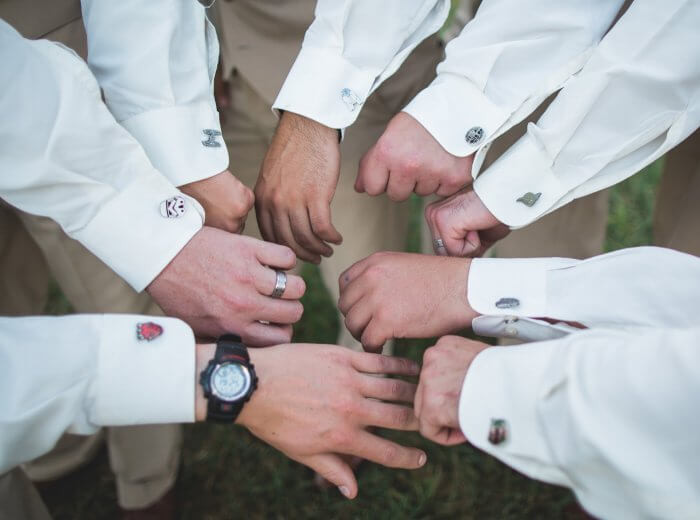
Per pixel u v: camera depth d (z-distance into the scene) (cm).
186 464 221
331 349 116
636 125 124
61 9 140
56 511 213
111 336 106
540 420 93
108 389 105
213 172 131
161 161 129
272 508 210
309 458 117
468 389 99
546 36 130
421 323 125
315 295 270
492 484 212
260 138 193
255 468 220
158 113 128
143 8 128
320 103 137
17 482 130
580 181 130
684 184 166
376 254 134
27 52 113
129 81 128
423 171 136
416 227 294
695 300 105
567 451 89
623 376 86
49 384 101
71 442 207
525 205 133
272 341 126
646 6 116
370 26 135
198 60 135
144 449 189
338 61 137
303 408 111
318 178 140
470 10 208
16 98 112
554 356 94
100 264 169
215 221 134
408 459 117
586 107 123
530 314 118
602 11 131
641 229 292
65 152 114
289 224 145
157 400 107
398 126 136
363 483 211
